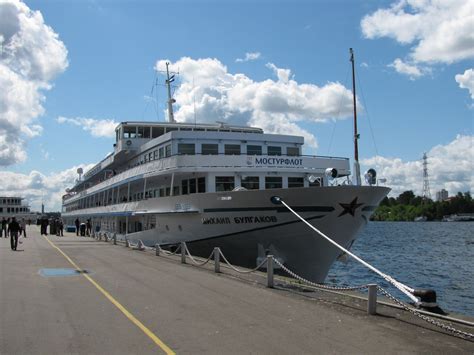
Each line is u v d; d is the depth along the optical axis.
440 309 9.91
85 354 7.22
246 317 9.73
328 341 7.95
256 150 23.72
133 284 14.16
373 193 18.59
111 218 40.81
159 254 23.66
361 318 9.62
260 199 18.94
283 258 19.62
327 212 18.27
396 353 7.30
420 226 132.38
